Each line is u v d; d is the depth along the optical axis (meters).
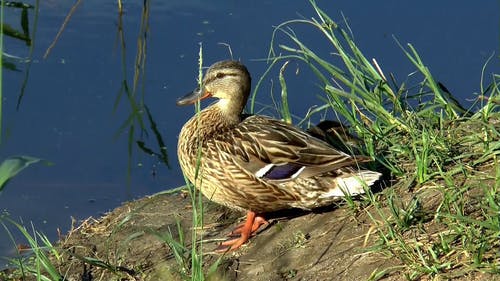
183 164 11.27
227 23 16.25
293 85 14.70
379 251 9.27
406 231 9.43
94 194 12.73
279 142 10.72
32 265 11.05
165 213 11.62
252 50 15.52
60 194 12.73
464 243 8.87
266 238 10.52
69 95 14.81
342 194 10.36
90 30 16.25
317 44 15.58
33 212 12.34
